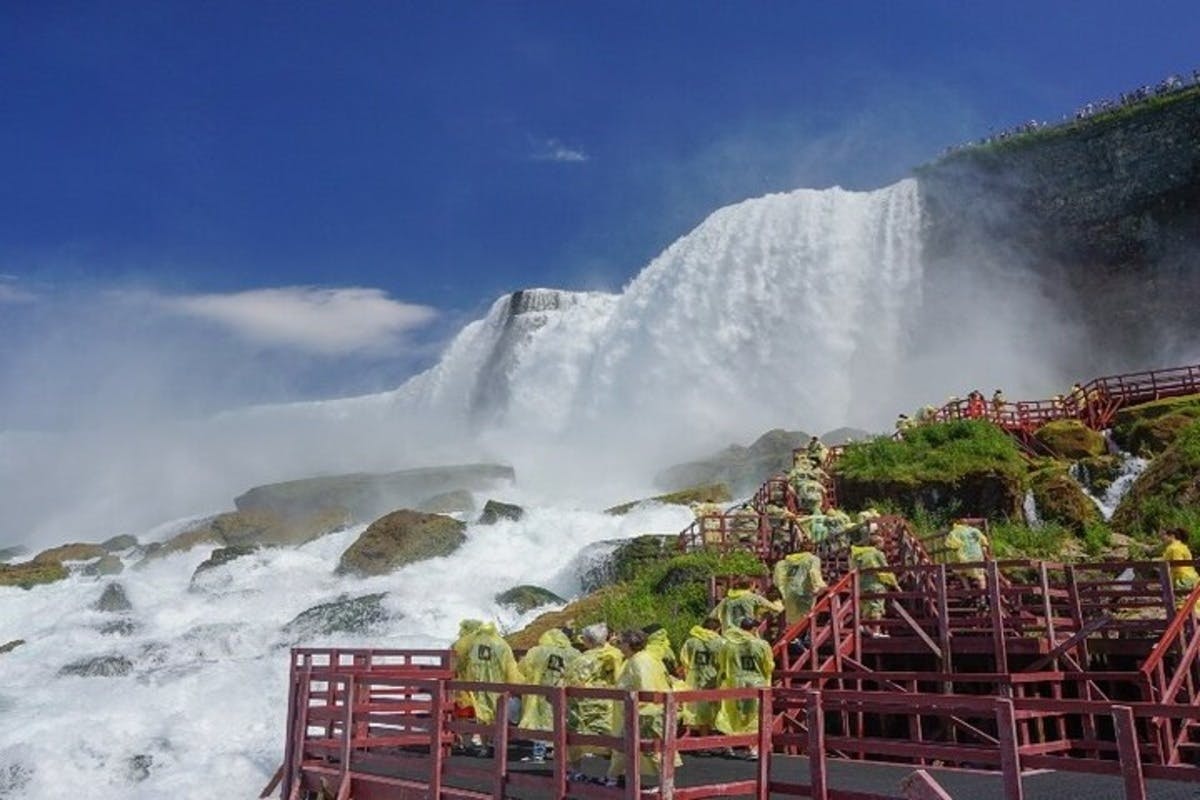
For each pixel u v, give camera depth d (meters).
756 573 25.14
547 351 80.69
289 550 43.09
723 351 71.50
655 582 26.62
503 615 32.16
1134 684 17.47
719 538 29.83
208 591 38.78
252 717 23.56
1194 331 61.78
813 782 10.34
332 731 15.60
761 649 15.27
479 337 90.06
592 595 28.78
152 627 34.25
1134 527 28.83
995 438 33.56
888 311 69.88
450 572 36.88
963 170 70.19
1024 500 30.62
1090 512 30.17
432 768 12.59
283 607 35.69
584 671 13.41
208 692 25.02
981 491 30.42
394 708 15.60
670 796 10.14
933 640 18.33
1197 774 11.70
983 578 20.61
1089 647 17.77
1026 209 68.00
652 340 74.12
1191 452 29.56
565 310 84.12
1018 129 70.38
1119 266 65.19
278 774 16.25
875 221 72.62
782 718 16.89
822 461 33.81
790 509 29.19
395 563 38.38
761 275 72.69
